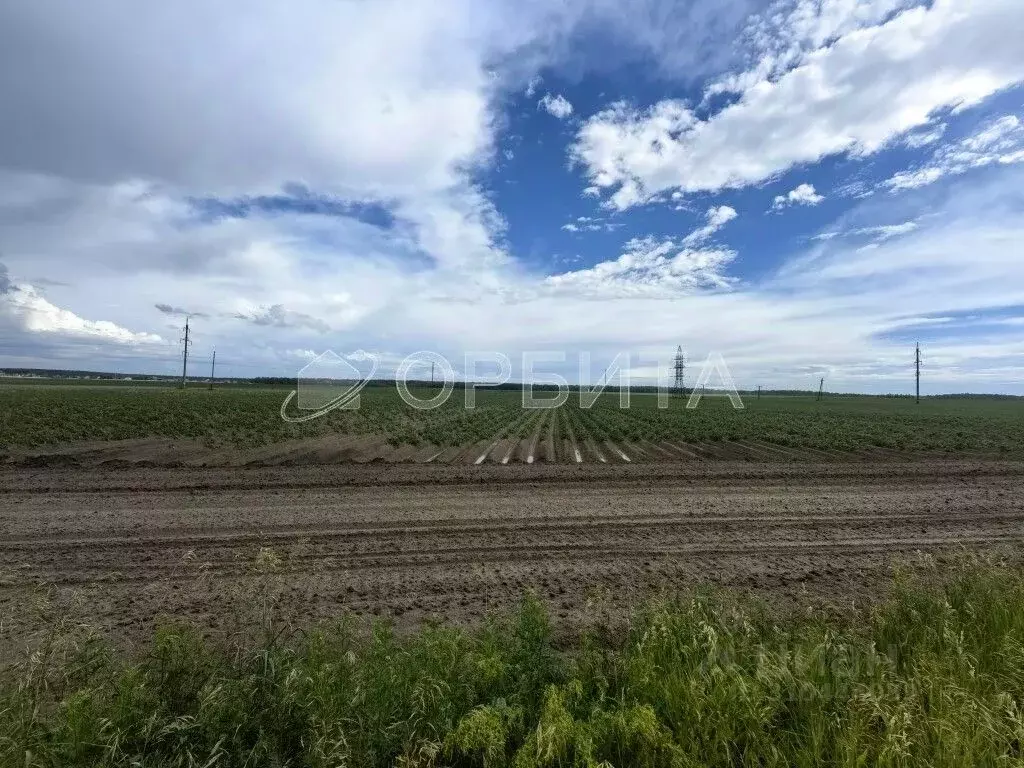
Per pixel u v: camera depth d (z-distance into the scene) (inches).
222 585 253.3
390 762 124.0
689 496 462.6
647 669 147.6
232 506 408.2
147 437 829.2
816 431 1062.4
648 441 929.5
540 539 332.2
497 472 576.7
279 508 403.2
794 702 138.1
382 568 279.3
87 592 243.0
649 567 285.4
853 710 129.3
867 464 656.4
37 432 801.6
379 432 989.2
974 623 181.0
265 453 693.3
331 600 238.2
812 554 309.9
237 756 116.7
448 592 249.4
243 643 169.9
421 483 509.7
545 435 1029.2
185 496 440.8
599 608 232.7
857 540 337.1
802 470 605.3
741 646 158.2
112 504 410.6
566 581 265.0
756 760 119.4
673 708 136.0
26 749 108.3
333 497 443.5
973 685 143.6
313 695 125.5
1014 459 713.6
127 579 259.3
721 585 262.1
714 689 135.8
